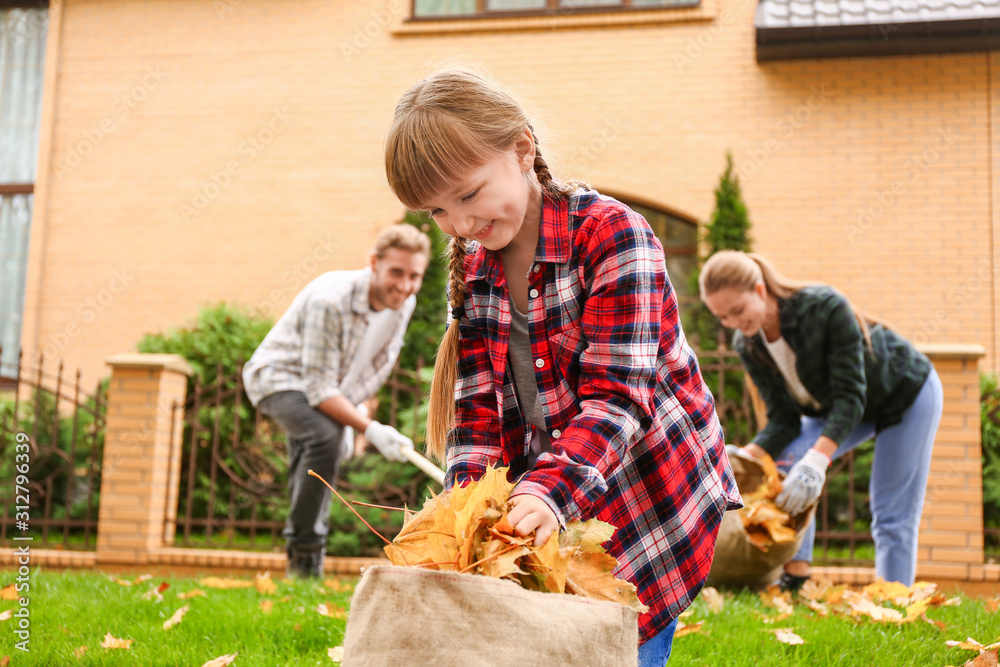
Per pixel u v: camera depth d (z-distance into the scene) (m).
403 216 6.86
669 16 7.38
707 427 1.65
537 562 1.27
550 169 1.72
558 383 1.59
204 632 2.75
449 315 1.77
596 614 1.22
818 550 5.32
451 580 1.17
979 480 4.32
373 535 5.00
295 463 4.10
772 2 7.18
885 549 3.53
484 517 1.27
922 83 7.03
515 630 1.16
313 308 3.94
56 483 5.98
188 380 5.83
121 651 2.48
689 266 7.34
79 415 6.12
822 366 3.37
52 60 8.23
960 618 2.92
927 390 3.44
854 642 2.57
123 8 8.22
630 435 1.42
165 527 5.12
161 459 5.02
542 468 1.33
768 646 2.54
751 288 3.28
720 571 3.44
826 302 3.31
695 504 1.58
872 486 3.58
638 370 1.46
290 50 7.91
